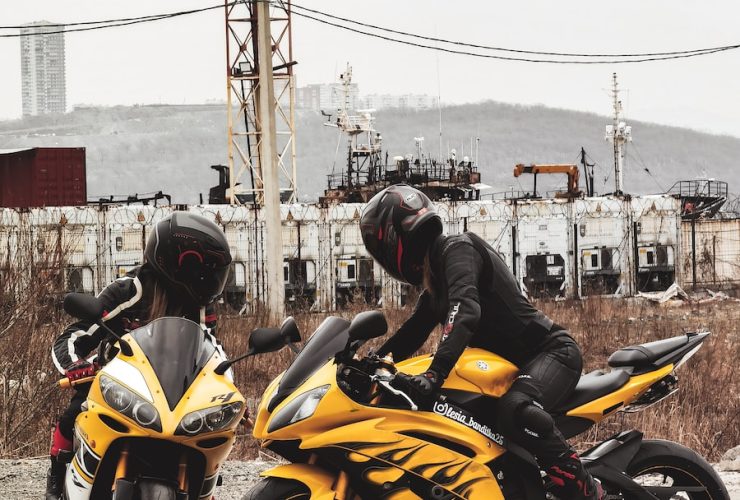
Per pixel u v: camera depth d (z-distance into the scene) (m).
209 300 8.23
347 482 7.29
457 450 7.56
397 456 7.26
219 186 63.41
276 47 58.81
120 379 7.20
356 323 7.21
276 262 36.28
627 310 44.31
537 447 7.70
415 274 8.08
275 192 36.47
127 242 49.94
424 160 69.06
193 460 7.36
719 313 45.88
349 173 70.00
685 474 8.73
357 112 72.88
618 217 57.91
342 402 7.21
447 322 7.55
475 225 56.47
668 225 58.69
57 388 14.93
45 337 15.46
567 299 53.72
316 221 53.03
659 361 8.48
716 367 22.33
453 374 7.69
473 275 7.72
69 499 7.61
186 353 7.45
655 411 16.47
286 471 7.30
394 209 7.91
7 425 14.35
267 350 7.83
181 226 8.02
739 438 15.77
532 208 56.94
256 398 19.34
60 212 48.81
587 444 14.80
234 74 58.59
